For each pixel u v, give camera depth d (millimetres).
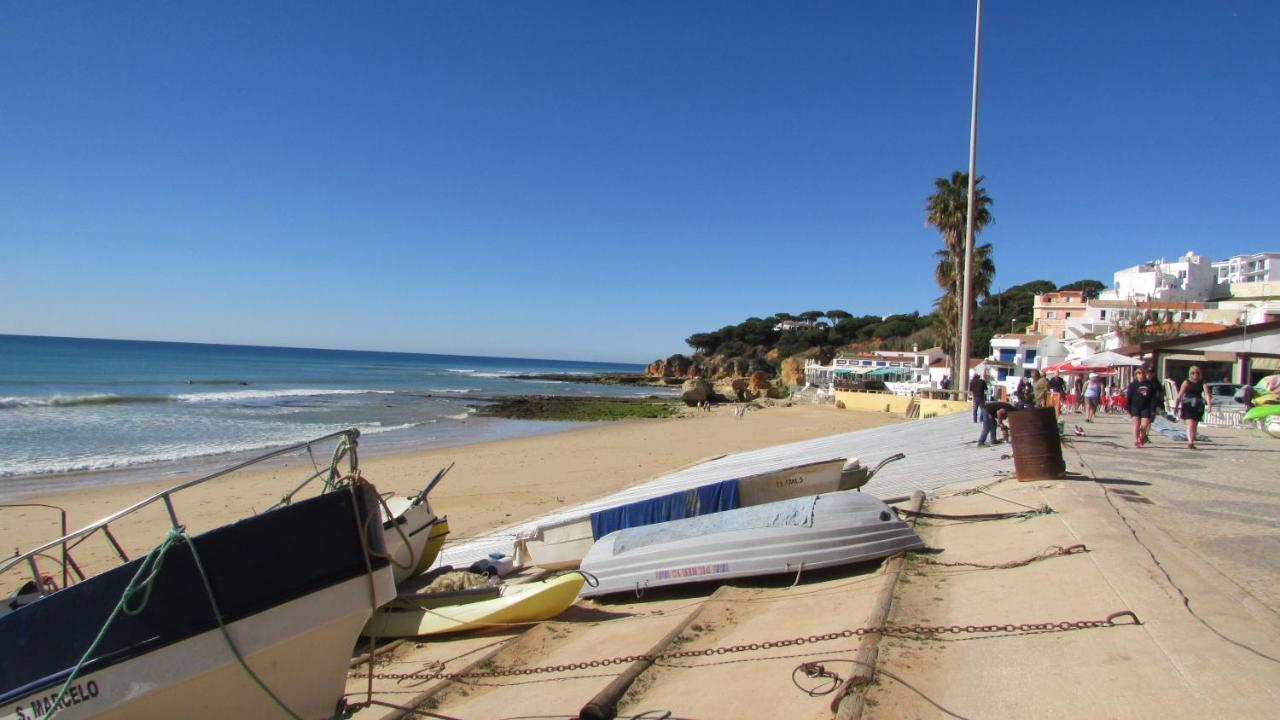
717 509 8750
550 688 4988
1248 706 3162
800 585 6613
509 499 17984
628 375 140625
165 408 42500
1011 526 7125
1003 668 3906
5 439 27938
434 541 10219
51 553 13422
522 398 67562
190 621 4586
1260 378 22656
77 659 4457
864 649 4285
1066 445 12648
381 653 6984
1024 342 49688
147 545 13984
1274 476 9258
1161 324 35062
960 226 39500
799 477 8805
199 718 4688
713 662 4855
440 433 35750
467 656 6461
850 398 50875
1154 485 8531
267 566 4828
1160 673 3566
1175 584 4766
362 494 5305
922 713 3480
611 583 7453
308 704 5062
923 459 13617
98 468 22609
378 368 134375
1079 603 4672
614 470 22922
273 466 23781
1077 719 3275
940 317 43656
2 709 4391
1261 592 4621
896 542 6734
